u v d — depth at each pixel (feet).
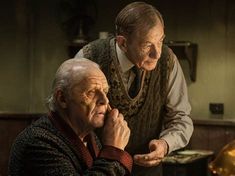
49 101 5.57
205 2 15.15
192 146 15.08
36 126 5.46
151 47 6.53
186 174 13.47
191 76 15.17
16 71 16.76
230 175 7.75
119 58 7.22
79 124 5.45
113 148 5.29
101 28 15.93
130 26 6.48
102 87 5.39
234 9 14.94
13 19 16.63
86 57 7.38
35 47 16.66
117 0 15.76
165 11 15.46
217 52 15.12
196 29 15.25
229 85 15.07
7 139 16.49
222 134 14.83
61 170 5.15
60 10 16.31
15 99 16.80
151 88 7.33
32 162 5.23
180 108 7.54
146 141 7.56
